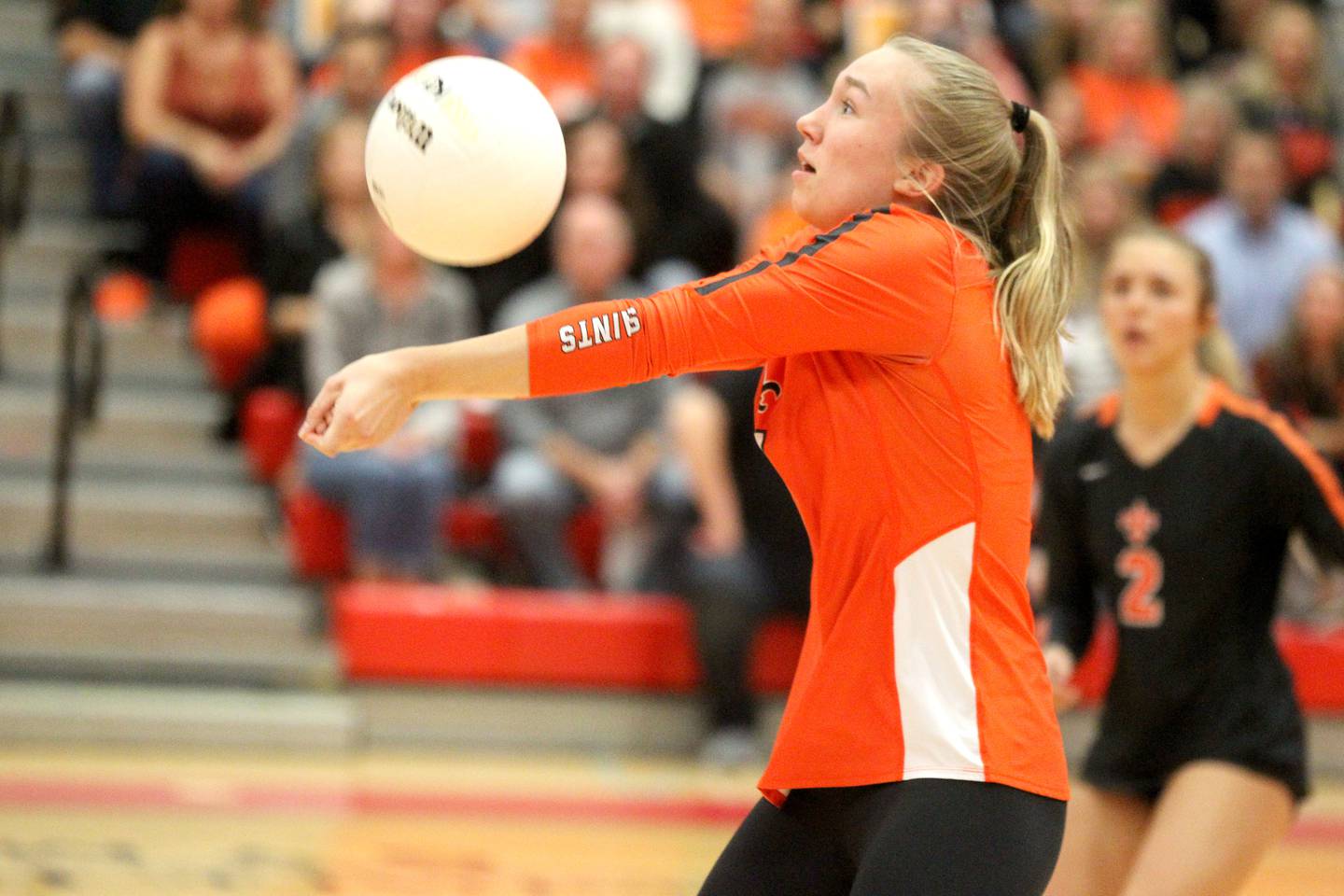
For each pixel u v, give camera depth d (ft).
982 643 23.20
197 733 67.87
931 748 22.75
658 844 56.34
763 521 71.67
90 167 88.43
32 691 69.51
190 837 53.88
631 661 72.64
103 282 85.76
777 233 79.82
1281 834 33.35
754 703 71.26
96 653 71.31
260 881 48.80
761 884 24.30
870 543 23.57
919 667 23.03
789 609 71.92
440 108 23.54
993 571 23.48
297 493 75.15
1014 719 23.03
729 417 71.72
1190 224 86.63
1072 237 25.93
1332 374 75.77
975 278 23.95
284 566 76.18
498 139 23.48
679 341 22.48
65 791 59.47
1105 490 35.17
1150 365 34.30
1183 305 34.22
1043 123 25.35
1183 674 33.86
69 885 47.09
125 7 91.20
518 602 72.33
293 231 81.10
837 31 98.89
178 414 80.94
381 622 71.41
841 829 23.67
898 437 23.35
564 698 72.28
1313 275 76.64
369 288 74.54
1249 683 33.63
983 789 22.61
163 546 76.69
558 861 53.21
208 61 85.61
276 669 71.31
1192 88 93.91
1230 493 33.86
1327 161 96.99
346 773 65.67
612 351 22.29
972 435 23.44
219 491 79.00
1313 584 75.97
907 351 23.22
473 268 82.58
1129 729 34.40
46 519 76.64
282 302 80.69
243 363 81.71
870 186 24.53
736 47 99.40
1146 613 34.35
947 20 93.86
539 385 22.20
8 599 71.77
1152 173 92.27
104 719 67.21
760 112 89.45
